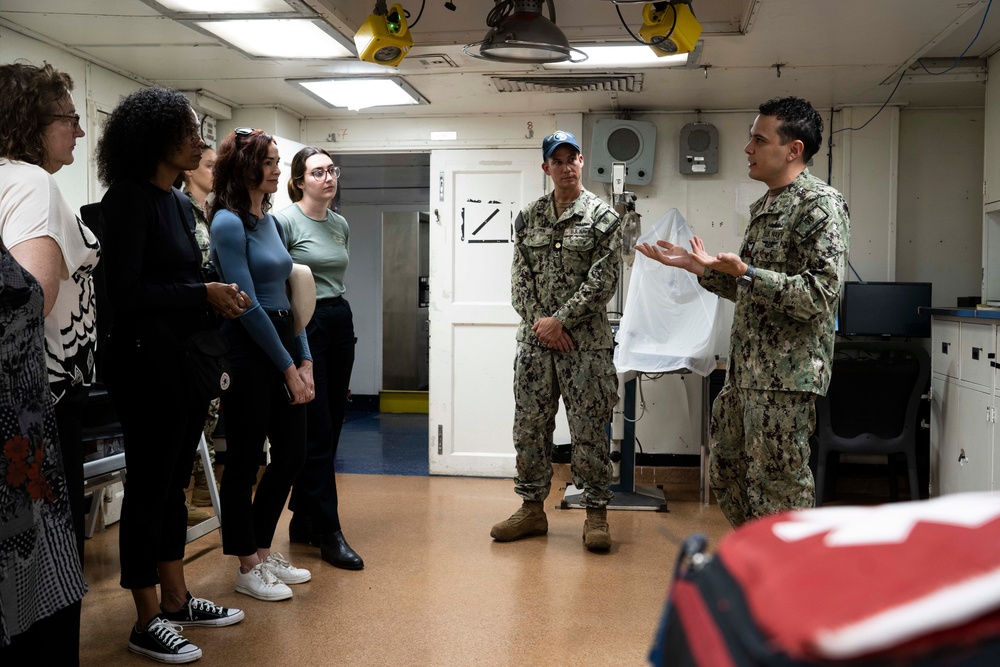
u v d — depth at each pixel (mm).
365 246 7918
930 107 4875
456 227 5152
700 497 4629
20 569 1493
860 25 3416
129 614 2746
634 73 4156
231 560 3365
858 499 4633
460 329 5141
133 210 2234
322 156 3352
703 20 3531
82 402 1918
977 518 572
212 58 3920
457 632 2609
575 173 3486
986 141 4117
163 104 2281
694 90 4516
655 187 5055
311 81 4312
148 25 3408
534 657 2422
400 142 5219
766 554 575
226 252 2682
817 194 2377
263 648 2471
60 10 3215
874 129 4844
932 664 443
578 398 3559
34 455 1527
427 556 3438
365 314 7938
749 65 4020
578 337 3543
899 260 4930
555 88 4461
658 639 676
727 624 531
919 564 500
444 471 5141
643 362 4172
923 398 4547
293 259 3318
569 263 3533
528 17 3025
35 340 1542
